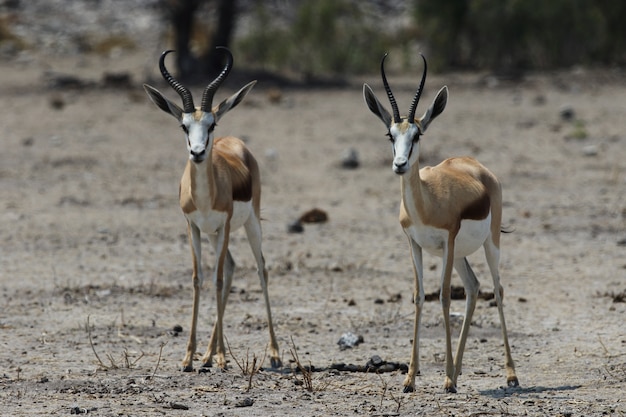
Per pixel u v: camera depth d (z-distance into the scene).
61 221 50.19
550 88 102.06
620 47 118.00
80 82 105.94
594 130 78.00
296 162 67.75
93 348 29.69
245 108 92.31
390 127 24.94
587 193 56.38
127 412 23.36
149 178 62.34
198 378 26.66
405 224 25.47
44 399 24.52
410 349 30.11
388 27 135.75
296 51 120.44
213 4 137.12
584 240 45.88
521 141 74.25
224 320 33.50
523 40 115.88
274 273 40.09
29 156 69.25
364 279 39.31
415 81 109.31
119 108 92.44
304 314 34.28
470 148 71.06
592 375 27.12
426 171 26.00
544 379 26.81
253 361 27.62
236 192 28.53
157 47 133.75
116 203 54.84
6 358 28.84
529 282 38.75
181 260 42.50
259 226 30.06
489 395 25.09
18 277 39.41
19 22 141.50
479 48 119.25
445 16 117.38
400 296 36.59
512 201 54.66
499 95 98.19
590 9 115.38
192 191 27.39
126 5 151.88
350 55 118.94
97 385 25.83
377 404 24.22
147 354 29.48
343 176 62.97
